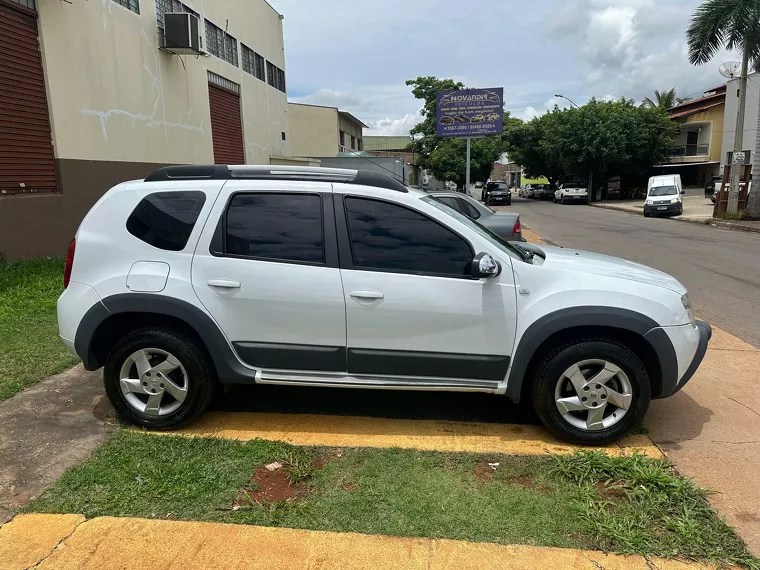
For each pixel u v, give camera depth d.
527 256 3.90
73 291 3.72
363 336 3.59
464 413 4.16
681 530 2.69
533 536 2.69
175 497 2.97
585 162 40.19
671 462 3.39
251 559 2.53
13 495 2.98
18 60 8.49
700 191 42.53
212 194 3.69
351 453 3.49
